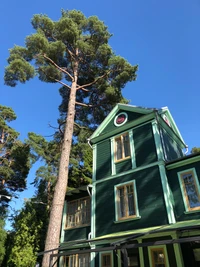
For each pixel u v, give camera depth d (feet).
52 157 73.31
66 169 37.37
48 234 31.71
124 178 36.58
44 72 48.39
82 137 63.82
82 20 49.39
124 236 25.08
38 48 43.68
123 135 41.60
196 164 31.14
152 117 38.55
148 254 28.35
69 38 46.42
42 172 66.03
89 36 50.55
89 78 54.49
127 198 34.68
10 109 94.58
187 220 28.35
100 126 46.70
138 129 39.52
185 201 29.76
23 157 76.02
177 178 32.01
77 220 41.83
